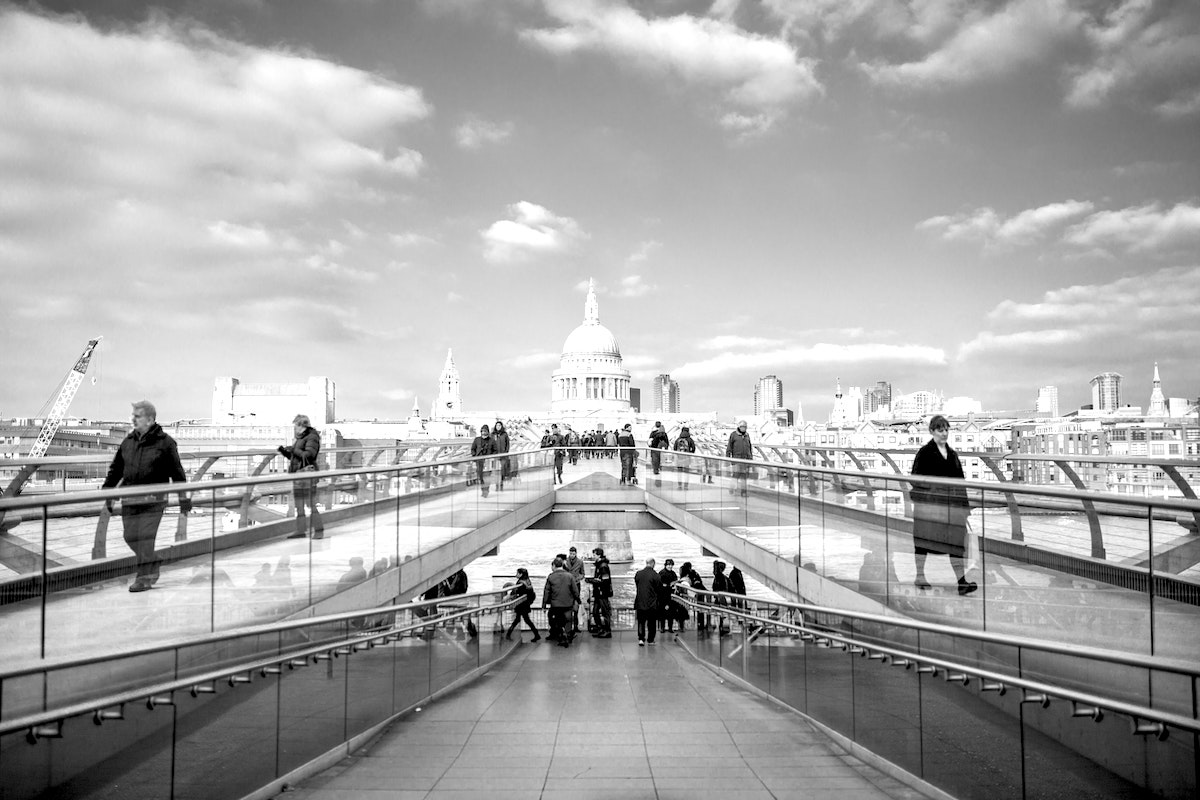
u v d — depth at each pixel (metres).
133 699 8.34
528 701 17.11
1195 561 8.28
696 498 28.59
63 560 9.48
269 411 166.12
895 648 11.24
